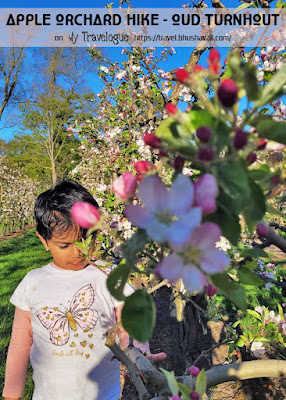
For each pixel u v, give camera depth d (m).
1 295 5.14
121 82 4.99
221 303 4.31
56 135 27.62
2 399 2.69
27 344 1.42
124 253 0.39
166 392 0.67
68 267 1.39
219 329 3.73
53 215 1.25
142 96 4.15
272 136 0.39
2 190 15.02
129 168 4.20
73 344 1.29
